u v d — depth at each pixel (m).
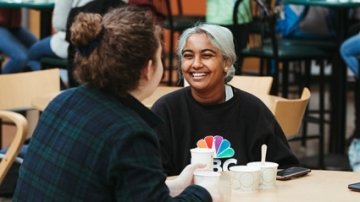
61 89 5.28
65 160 1.93
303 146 6.63
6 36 6.18
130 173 1.83
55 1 5.60
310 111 6.69
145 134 1.89
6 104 4.37
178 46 2.82
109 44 1.90
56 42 5.64
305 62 6.46
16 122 3.26
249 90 4.27
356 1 5.41
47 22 6.43
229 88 2.86
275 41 5.63
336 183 2.57
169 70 6.45
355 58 5.56
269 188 2.48
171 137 2.82
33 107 4.19
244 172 2.42
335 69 6.01
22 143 3.27
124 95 1.96
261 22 5.63
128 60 1.90
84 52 1.93
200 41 2.73
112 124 1.89
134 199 1.82
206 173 2.14
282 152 2.83
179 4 7.36
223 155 2.77
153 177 1.86
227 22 5.27
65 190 1.91
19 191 2.05
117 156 1.84
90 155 1.89
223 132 2.80
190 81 2.76
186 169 2.21
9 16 6.44
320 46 5.95
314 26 6.16
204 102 2.81
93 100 1.96
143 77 1.97
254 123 2.81
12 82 4.39
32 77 4.48
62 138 1.96
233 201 2.31
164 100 2.85
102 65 1.91
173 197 2.00
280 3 5.79
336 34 6.00
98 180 1.88
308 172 2.71
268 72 6.34
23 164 2.07
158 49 1.99
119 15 1.93
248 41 5.66
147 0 5.43
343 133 6.08
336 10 5.98
